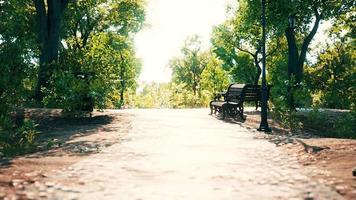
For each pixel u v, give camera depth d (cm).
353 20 2323
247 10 2805
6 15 1680
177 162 757
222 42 3956
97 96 1603
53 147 942
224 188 580
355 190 562
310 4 2470
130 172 671
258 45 3716
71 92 1533
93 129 1276
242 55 5381
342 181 610
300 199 525
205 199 526
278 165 743
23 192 545
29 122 1033
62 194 539
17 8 2656
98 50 2936
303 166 735
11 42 1440
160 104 5500
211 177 645
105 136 1107
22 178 618
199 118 1644
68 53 2188
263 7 1415
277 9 2452
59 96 1568
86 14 3684
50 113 1619
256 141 1048
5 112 1195
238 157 817
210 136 1128
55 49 2219
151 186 587
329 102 2841
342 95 2638
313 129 1527
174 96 4216
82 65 1809
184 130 1248
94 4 3562
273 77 5419
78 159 778
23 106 1873
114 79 1738
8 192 543
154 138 1070
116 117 1606
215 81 6369
